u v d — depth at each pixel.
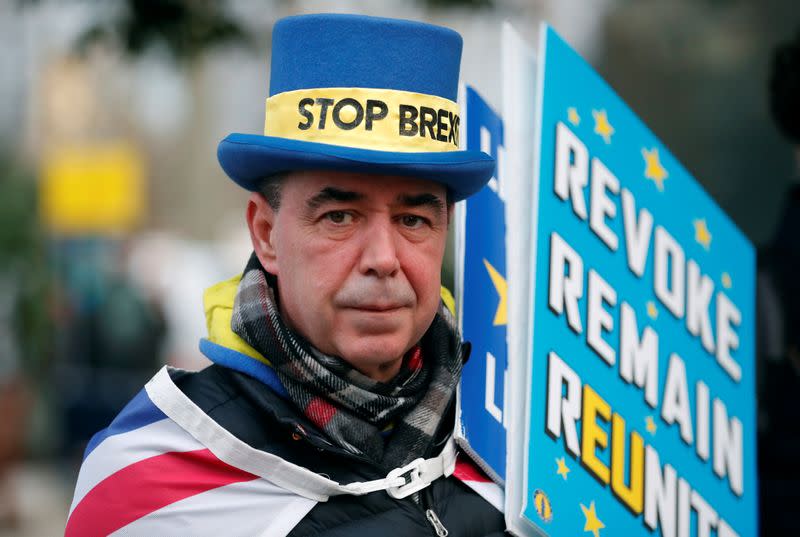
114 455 2.04
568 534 2.20
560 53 2.34
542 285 2.23
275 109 2.03
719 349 2.50
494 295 2.37
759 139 8.34
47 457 8.82
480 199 2.38
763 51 8.35
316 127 1.97
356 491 2.02
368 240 1.97
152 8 4.43
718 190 8.40
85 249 11.65
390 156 1.93
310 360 2.00
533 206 2.25
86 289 10.75
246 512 1.99
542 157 2.27
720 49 8.61
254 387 2.04
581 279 2.29
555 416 2.21
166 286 10.99
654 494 2.34
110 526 2.02
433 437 2.12
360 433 2.04
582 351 2.28
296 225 2.00
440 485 2.16
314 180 1.97
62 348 8.98
